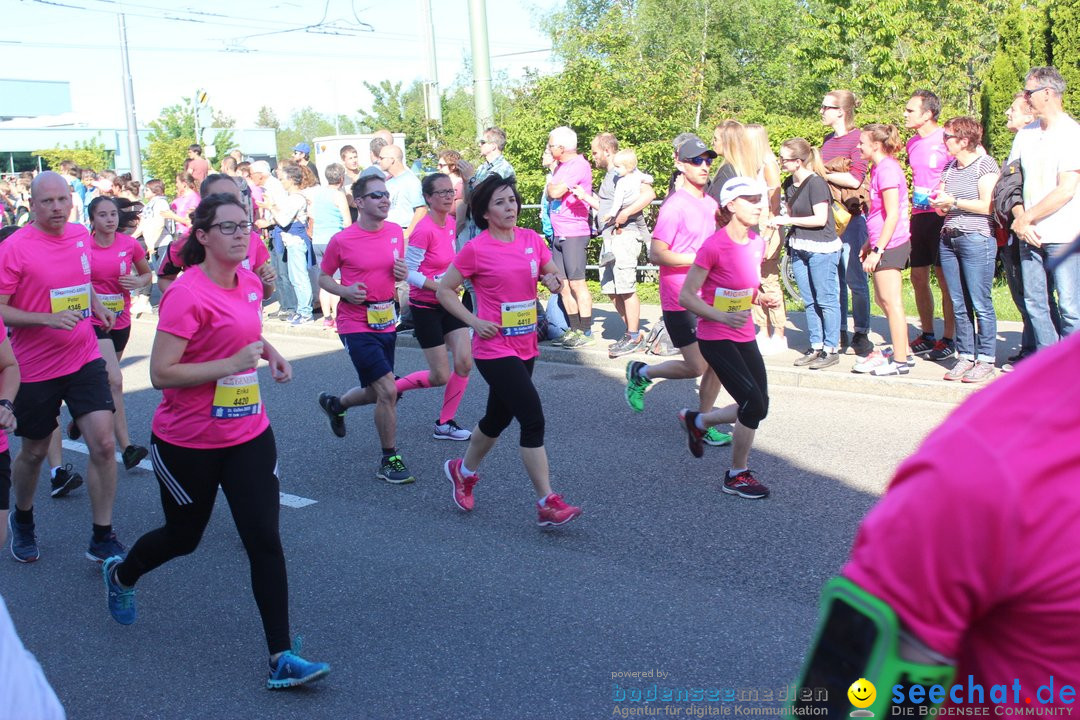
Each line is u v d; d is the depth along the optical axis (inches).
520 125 564.4
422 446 285.0
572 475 248.7
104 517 209.9
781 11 1339.8
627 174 362.0
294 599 185.6
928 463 46.7
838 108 338.0
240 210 151.3
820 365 324.8
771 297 219.9
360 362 251.0
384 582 191.2
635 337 375.6
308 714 145.3
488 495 239.0
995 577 45.6
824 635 48.0
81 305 208.2
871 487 226.7
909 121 316.8
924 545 45.6
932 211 321.1
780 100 1245.1
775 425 281.0
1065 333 273.3
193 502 156.0
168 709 149.5
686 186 256.2
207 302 150.5
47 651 171.0
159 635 174.9
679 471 246.7
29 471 209.8
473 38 529.3
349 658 161.2
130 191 458.3
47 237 205.5
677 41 1323.8
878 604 46.2
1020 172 273.4
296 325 494.0
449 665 156.7
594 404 317.1
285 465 273.4
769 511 215.6
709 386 254.2
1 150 1523.1
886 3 777.6
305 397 354.6
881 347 350.3
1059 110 265.3
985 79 476.1
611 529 211.2
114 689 156.5
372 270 248.7
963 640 49.1
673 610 171.2
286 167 485.7
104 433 206.4
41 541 226.7
